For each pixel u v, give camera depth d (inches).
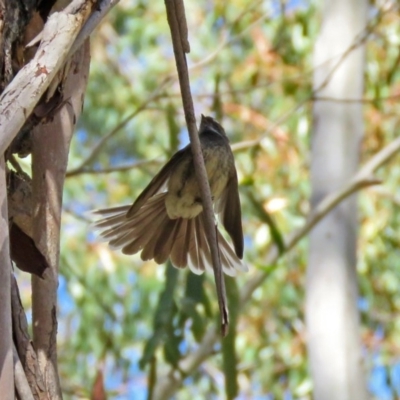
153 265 575.2
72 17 193.6
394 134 625.6
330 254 436.1
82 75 240.7
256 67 603.2
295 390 571.2
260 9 604.7
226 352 350.9
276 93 610.2
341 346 422.9
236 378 350.0
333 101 455.5
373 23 503.8
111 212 271.9
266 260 458.3
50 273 221.6
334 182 448.8
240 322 610.2
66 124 233.3
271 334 611.2
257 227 585.6
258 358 604.1
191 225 256.5
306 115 594.2
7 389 183.3
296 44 583.8
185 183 242.2
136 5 660.1
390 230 612.7
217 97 444.1
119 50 650.8
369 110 607.8
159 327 366.9
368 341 604.1
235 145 449.7
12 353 186.1
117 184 624.1
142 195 235.1
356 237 445.7
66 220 586.6
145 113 629.9
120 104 641.0
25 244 217.3
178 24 195.6
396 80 605.0
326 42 473.1
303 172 596.7
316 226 443.8
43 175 228.5
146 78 645.3
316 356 424.8
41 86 183.5
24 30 224.7
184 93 196.4
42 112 220.7
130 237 264.7
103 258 564.4
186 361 431.2
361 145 462.6
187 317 367.6
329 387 418.6
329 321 426.6
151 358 365.1
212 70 616.4
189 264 257.1
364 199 594.2
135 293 564.4
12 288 200.1
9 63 219.6
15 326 198.4
